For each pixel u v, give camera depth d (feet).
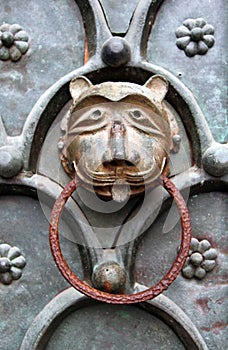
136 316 3.70
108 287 3.53
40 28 3.93
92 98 3.50
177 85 3.79
